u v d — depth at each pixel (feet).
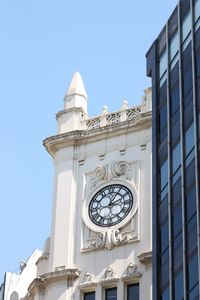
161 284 205.36
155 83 240.12
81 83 268.41
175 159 215.72
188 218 200.54
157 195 220.23
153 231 215.31
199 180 200.23
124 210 238.68
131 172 243.40
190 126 212.02
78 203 246.06
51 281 235.20
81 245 238.48
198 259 189.88
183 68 224.94
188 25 228.22
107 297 230.48
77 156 253.03
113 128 250.78
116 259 232.32
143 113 247.09
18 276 305.12
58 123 262.06
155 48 247.29
